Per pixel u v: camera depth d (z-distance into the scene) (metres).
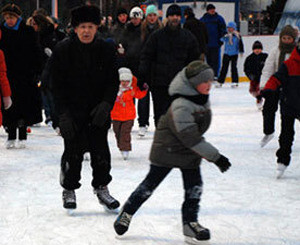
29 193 7.91
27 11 21.16
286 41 9.89
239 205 7.34
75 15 6.39
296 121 15.03
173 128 5.52
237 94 22.48
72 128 6.51
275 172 9.24
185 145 5.49
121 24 13.22
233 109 17.69
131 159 10.20
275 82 8.27
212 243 5.97
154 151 5.84
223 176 8.93
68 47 6.50
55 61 6.53
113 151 11.02
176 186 8.27
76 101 6.62
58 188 8.20
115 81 6.69
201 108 5.52
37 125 14.41
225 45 25.30
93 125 6.73
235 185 8.36
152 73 10.38
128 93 10.06
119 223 6.01
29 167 9.52
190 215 5.89
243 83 28.22
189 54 10.29
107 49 6.60
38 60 11.07
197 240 5.86
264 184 8.44
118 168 9.45
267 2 42.09
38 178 8.77
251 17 42.12
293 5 36.31
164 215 6.90
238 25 29.42
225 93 22.88
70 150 6.73
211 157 5.42
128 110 10.05
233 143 11.91
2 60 8.84
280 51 9.98
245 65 17.38
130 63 12.86
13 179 8.69
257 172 9.23
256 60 17.19
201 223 6.60
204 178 8.79
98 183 6.92
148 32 12.42
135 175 8.95
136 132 13.49
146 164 9.78
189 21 17.77
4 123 11.20
